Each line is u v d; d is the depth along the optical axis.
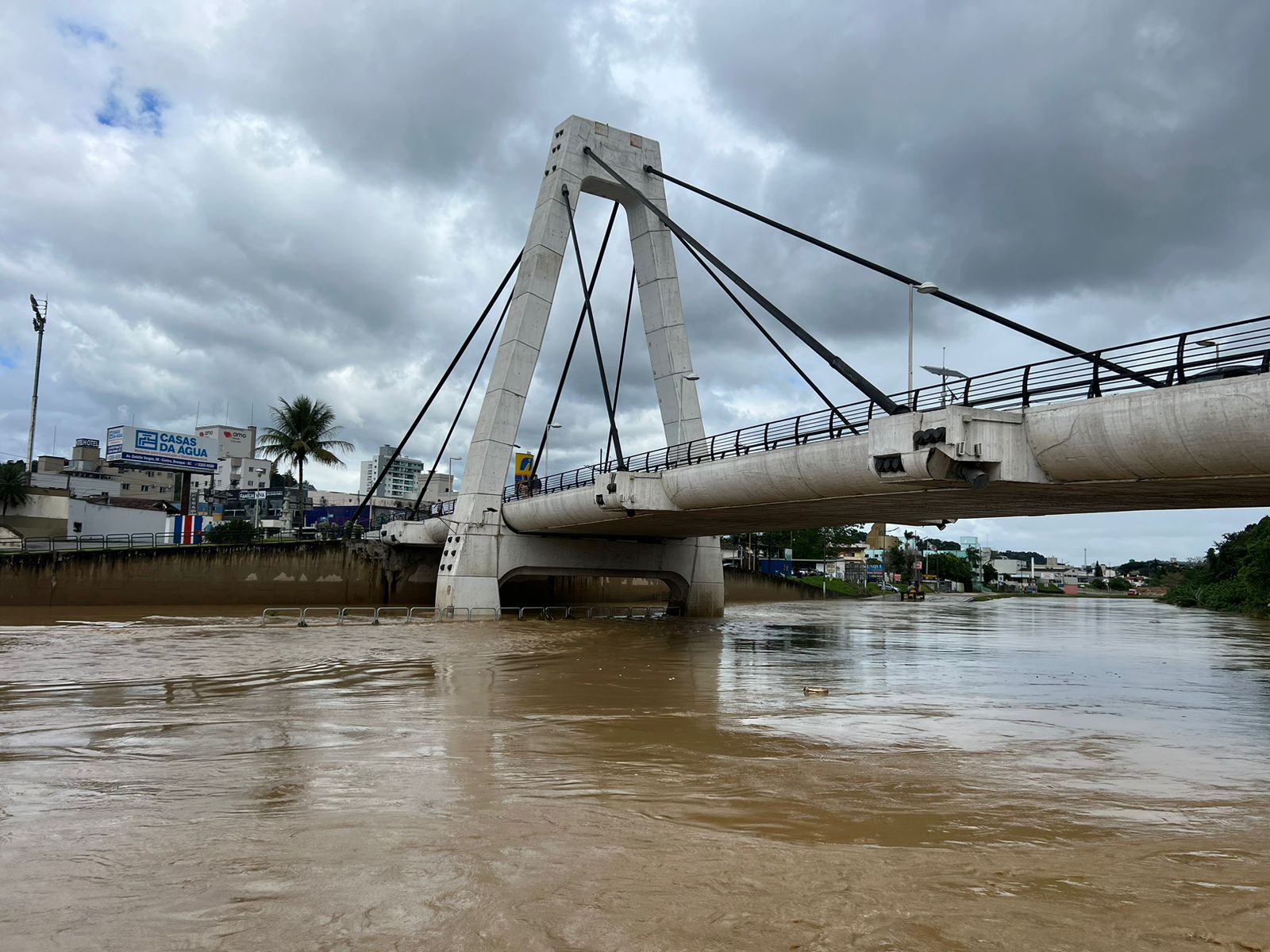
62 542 65.88
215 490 125.94
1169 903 7.54
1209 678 27.31
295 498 116.12
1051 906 7.40
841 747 15.12
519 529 52.28
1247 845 9.52
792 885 7.78
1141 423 19.88
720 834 9.50
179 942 6.23
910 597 115.19
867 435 28.45
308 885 7.47
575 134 55.41
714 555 58.94
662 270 56.19
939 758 14.34
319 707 18.84
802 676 26.66
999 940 6.58
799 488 32.12
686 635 42.53
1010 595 158.38
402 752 13.94
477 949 6.19
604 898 7.29
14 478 68.75
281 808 10.23
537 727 16.66
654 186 57.47
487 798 10.88
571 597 75.94
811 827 9.92
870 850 9.04
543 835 9.22
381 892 7.34
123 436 93.31
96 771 12.32
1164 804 11.47
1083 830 10.09
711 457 39.06
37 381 73.69
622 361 60.38
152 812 9.98
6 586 49.22
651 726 17.11
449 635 38.59
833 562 128.88
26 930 6.42
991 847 9.26
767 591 95.69
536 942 6.34
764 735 16.22
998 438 22.83
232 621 44.12
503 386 52.84
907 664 31.03
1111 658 34.00
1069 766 13.82
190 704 19.14
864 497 31.55
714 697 21.61
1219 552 106.19
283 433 78.44
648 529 51.41
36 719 17.02
